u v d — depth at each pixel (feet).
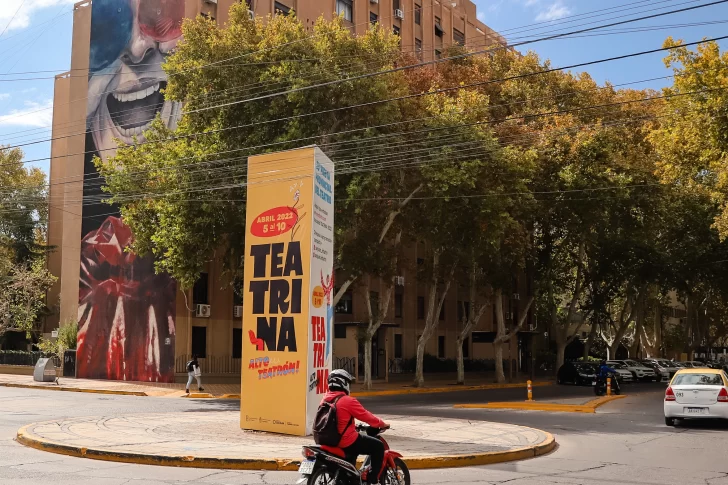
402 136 91.97
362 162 87.86
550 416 69.72
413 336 158.51
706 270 152.56
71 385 104.63
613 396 99.45
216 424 52.49
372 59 90.07
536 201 109.19
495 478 34.24
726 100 81.97
